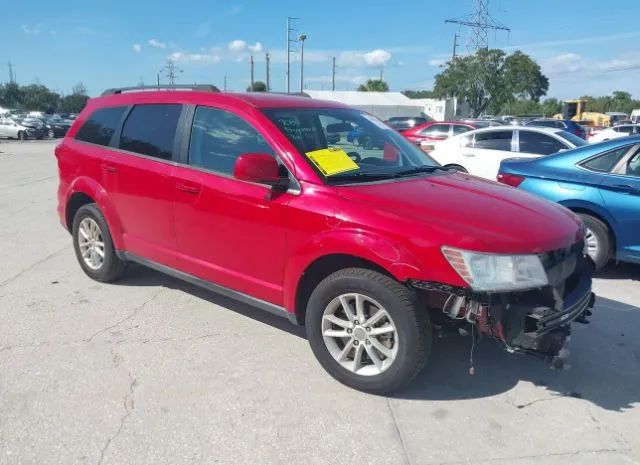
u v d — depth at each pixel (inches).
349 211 129.8
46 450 112.7
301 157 142.7
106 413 125.3
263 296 150.8
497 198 144.8
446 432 120.6
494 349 159.6
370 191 136.9
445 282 118.5
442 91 2488.9
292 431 120.1
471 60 2400.3
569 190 226.5
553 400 134.2
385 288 124.8
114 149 191.6
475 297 117.8
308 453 113.2
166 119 176.6
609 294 209.5
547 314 120.3
